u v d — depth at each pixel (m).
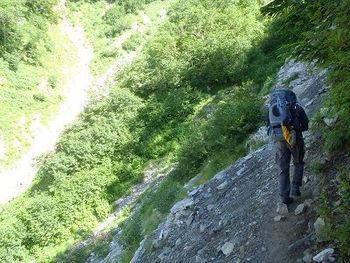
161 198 14.21
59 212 21.55
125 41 44.66
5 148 30.08
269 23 27.75
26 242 21.03
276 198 6.75
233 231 6.89
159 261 8.22
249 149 11.76
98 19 49.84
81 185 22.39
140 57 37.41
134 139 24.84
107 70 41.53
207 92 26.55
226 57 26.50
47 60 40.03
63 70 40.84
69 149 24.58
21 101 34.31
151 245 9.34
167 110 25.81
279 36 25.67
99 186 22.52
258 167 8.62
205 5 36.91
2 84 34.47
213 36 29.17
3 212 24.39
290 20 6.73
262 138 11.34
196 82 27.38
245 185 8.23
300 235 5.58
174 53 30.41
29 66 38.06
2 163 29.08
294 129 5.75
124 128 25.66
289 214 6.07
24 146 30.94
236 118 13.91
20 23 40.62
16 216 22.41
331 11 5.01
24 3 43.25
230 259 6.25
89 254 17.86
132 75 30.73
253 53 26.12
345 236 4.72
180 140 23.67
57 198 22.02
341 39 4.61
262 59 24.72
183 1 46.56
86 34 47.34
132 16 49.66
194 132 16.59
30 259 20.36
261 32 28.11
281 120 5.71
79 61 43.47
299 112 5.81
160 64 29.28
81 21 49.09
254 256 5.86
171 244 8.38
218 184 9.25
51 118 34.34
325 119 7.30
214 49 27.47
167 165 22.02
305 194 6.20
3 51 36.56
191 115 25.25
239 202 7.70
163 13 50.38
